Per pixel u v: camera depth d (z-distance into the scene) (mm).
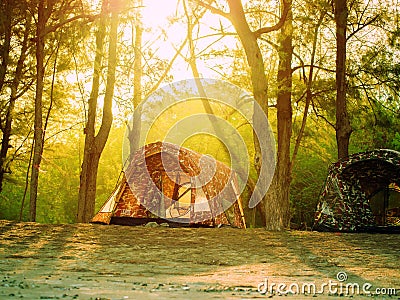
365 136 25312
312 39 21188
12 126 23094
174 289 5273
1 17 16984
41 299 4281
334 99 23500
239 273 7047
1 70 17219
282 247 10812
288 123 21391
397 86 22984
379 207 18438
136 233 12578
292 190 40438
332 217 17031
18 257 8008
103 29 17500
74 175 43250
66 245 9891
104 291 4938
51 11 16672
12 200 43312
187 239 11703
